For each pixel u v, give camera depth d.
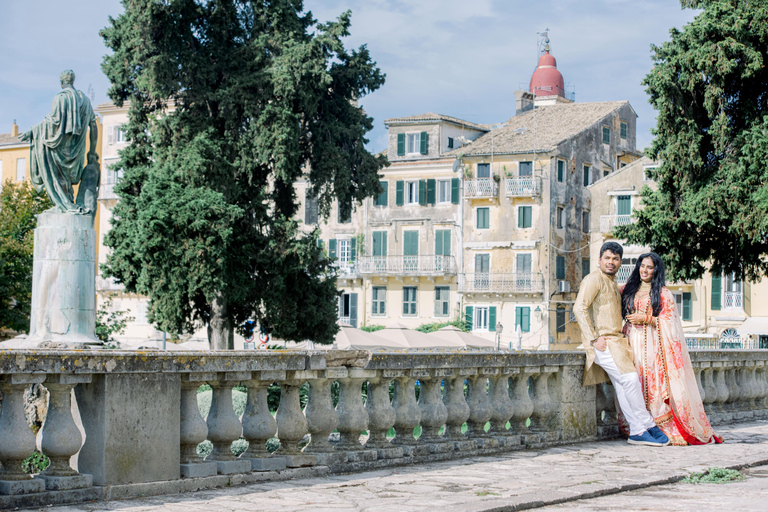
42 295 22.25
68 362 5.95
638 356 10.30
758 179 27.23
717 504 6.50
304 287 36.91
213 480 6.80
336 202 68.50
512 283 62.31
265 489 6.79
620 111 68.69
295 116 34.94
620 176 59.72
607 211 59.97
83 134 22.47
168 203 32.94
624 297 10.61
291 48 35.22
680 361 10.23
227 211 33.47
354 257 67.88
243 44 37.03
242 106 35.12
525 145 63.03
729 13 27.61
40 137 22.11
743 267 28.67
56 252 22.22
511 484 7.18
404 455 8.37
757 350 13.99
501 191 63.25
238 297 34.28
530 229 62.34
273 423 7.42
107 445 6.17
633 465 8.42
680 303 56.25
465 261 64.44
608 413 11.27
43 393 9.16
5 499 5.66
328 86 38.28
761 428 12.33
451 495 6.63
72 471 6.13
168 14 34.53
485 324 63.75
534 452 9.38
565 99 75.75
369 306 67.69
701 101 28.95
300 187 68.94
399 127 67.56
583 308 10.45
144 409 6.39
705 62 27.17
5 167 74.38
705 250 29.31
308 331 37.62
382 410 8.22
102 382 6.19
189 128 35.06
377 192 38.72
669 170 28.94
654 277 10.44
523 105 73.06
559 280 62.38
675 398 10.16
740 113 28.30
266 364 7.21
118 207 35.44
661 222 28.45
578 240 64.56
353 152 38.69
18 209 55.75
